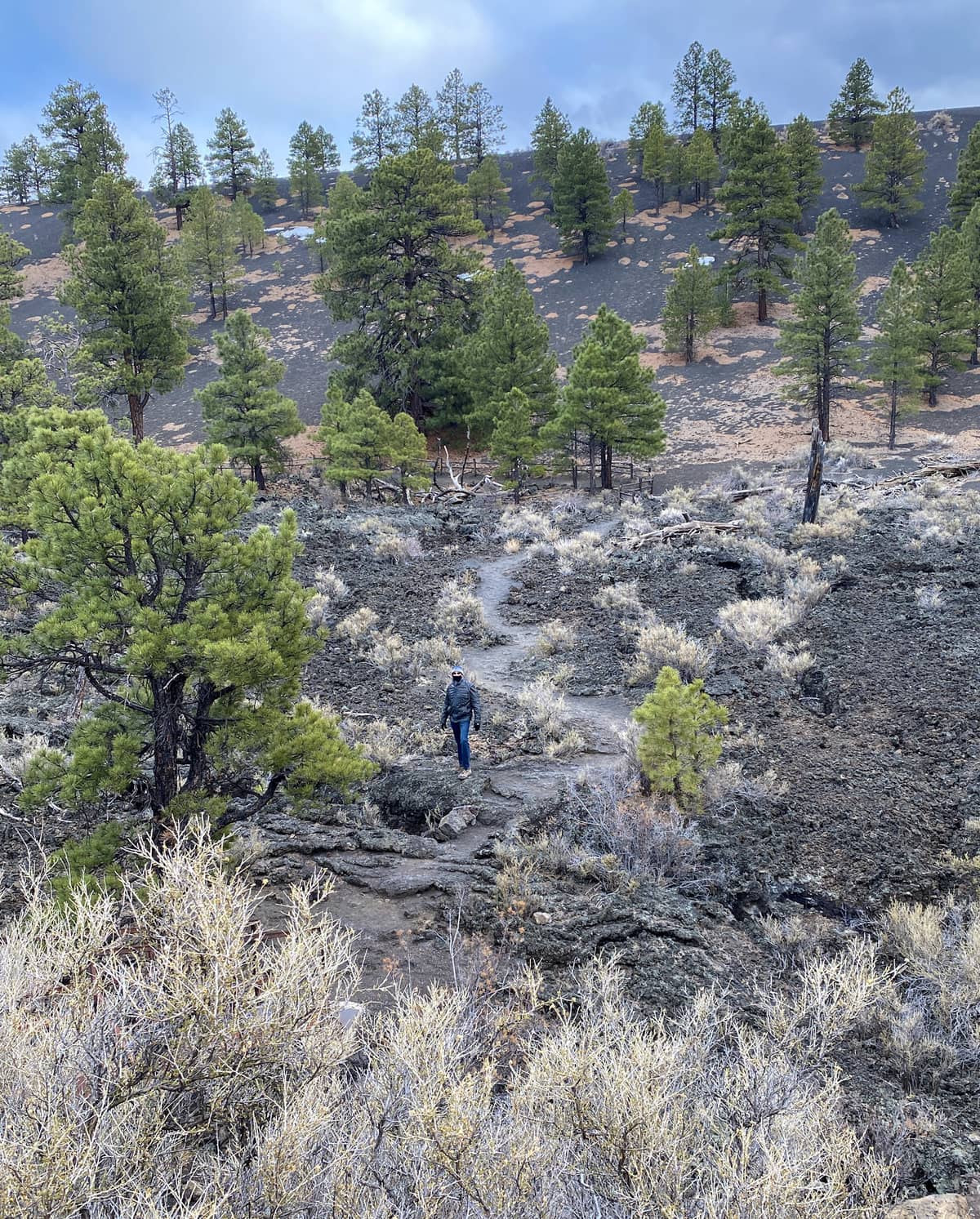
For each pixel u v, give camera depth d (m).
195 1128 3.31
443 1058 3.48
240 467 43.41
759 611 17.19
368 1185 3.14
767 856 9.10
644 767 9.79
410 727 13.14
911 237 76.31
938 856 9.16
